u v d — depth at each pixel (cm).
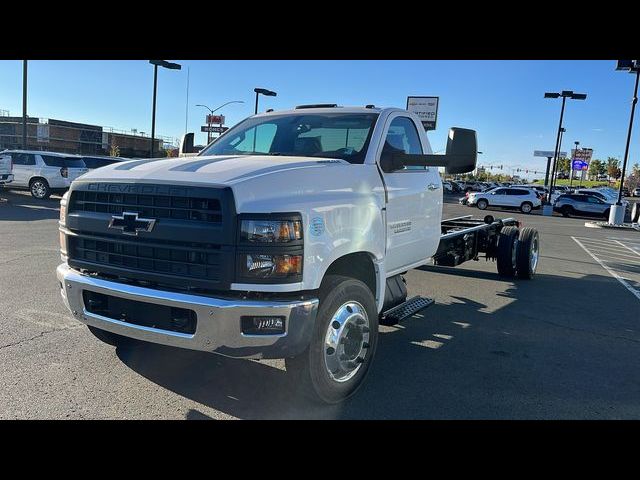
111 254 365
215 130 4000
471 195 3988
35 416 359
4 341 496
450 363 496
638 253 1487
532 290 865
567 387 447
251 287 324
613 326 652
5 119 8744
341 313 376
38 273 787
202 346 331
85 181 383
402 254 498
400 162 456
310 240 342
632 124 2481
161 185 341
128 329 357
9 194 2405
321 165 388
